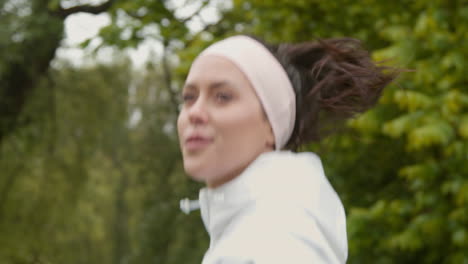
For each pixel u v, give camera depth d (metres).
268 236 0.79
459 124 4.36
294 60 1.13
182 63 5.54
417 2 5.24
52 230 13.82
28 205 13.53
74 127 12.95
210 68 0.94
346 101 1.19
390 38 4.88
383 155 6.32
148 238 11.02
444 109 4.28
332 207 0.90
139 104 12.76
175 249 10.90
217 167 0.91
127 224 13.91
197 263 10.17
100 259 14.99
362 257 5.85
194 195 9.19
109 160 14.40
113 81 12.86
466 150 4.35
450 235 5.04
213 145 0.91
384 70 1.26
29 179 13.38
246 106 0.93
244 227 0.83
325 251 0.80
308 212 0.84
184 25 6.40
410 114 4.43
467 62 4.53
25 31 9.38
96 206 15.05
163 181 11.85
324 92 1.19
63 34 9.67
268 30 6.39
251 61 0.96
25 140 11.99
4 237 13.44
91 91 12.80
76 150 13.22
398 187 6.27
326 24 6.28
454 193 4.73
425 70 4.54
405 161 6.27
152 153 12.33
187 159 0.92
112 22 6.25
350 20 6.05
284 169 0.90
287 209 0.83
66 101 12.66
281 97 0.98
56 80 12.30
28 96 11.34
